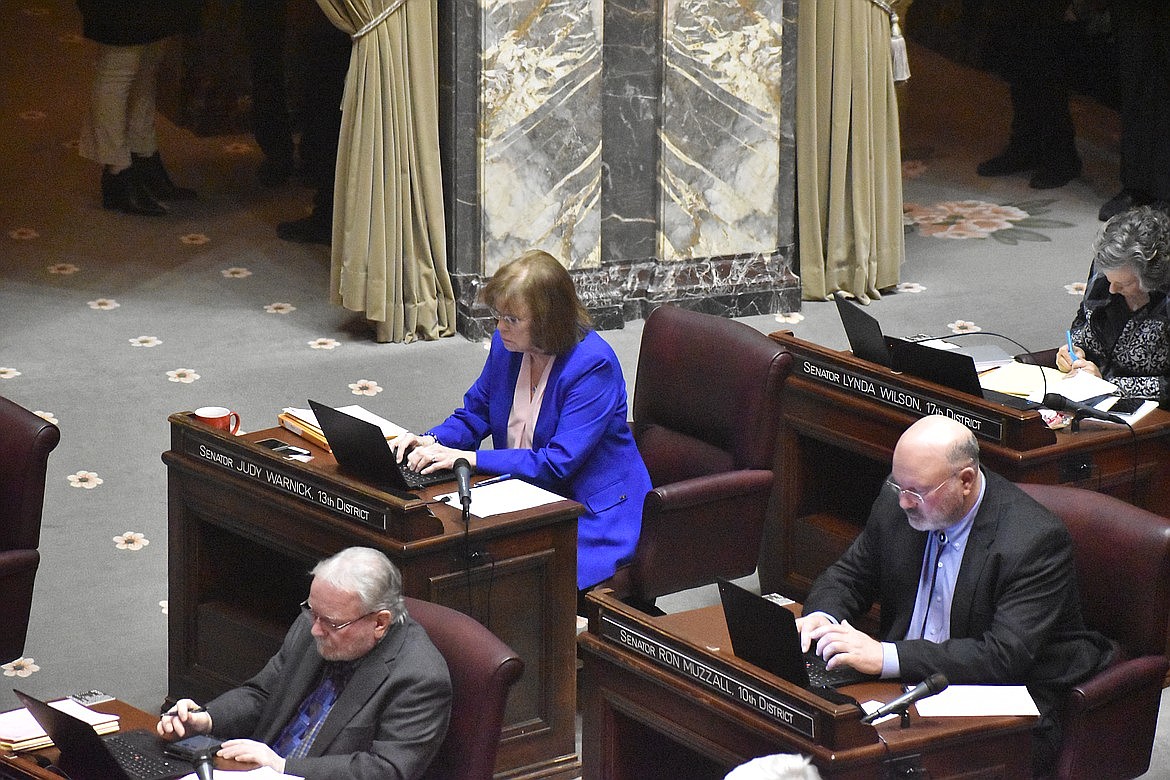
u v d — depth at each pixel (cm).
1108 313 2162
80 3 3703
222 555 1973
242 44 4359
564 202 3169
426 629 1518
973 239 3812
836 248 3397
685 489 1956
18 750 1445
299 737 1538
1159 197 3819
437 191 3100
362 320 3269
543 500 1806
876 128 3350
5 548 1852
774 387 2012
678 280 3284
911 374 2072
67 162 4134
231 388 2900
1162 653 1623
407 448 1931
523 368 2022
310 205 3947
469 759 1469
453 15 3027
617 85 3169
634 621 1551
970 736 1421
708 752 1488
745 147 3266
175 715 1495
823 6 3262
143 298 3334
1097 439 1962
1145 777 1838
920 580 1633
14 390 2858
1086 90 4791
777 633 1410
